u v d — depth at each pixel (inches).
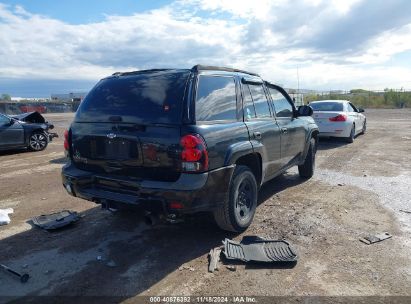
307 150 265.3
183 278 134.6
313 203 221.0
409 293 122.9
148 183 142.9
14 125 443.5
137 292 125.9
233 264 144.2
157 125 143.1
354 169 322.0
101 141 158.2
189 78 150.2
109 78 173.6
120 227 186.1
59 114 1572.3
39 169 344.5
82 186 163.9
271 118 208.2
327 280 131.6
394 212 202.8
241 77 185.9
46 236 175.6
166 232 178.1
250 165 189.2
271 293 124.0
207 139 143.1
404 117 1044.5
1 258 152.3
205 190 142.4
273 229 179.3
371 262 144.5
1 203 230.1
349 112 505.4
